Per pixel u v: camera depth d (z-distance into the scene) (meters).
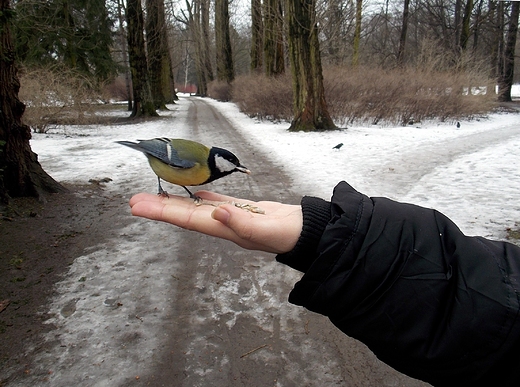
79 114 15.44
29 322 3.44
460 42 28.34
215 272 4.41
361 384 2.82
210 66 54.16
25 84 14.55
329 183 8.03
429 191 7.32
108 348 3.14
